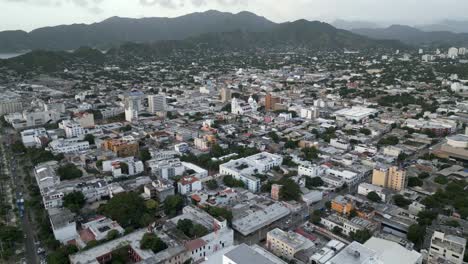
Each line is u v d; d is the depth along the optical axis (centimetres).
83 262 17838
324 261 18612
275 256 19000
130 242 19838
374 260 16888
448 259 18888
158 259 17950
